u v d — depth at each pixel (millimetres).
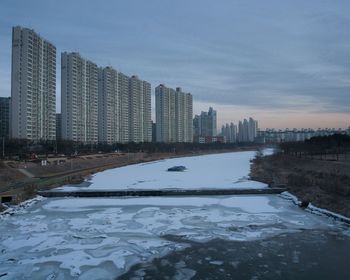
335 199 39750
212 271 22203
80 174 72750
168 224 33469
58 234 30078
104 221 34688
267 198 47031
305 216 36312
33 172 70125
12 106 106625
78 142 121625
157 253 25391
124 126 163750
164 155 153625
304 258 24234
